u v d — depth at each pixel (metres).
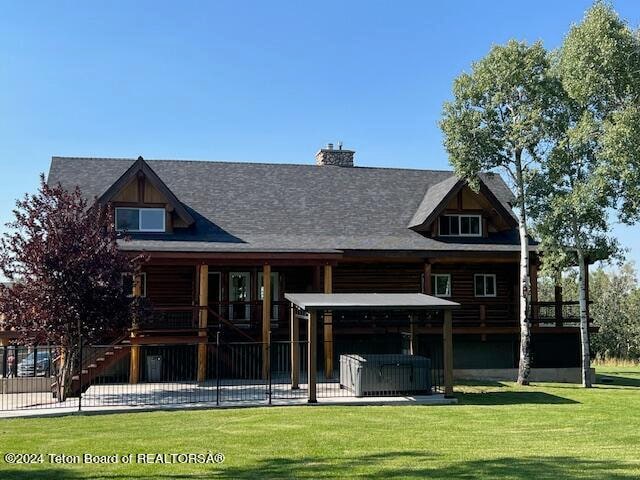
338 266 27.22
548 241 23.34
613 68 21.78
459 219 27.16
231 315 25.81
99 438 12.80
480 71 23.47
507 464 10.70
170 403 17.08
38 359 24.81
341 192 29.17
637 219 22.53
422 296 20.53
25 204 18.08
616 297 44.56
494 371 25.61
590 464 10.75
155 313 21.92
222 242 23.27
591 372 26.19
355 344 25.62
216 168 29.36
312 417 15.48
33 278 17.97
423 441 12.73
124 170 27.28
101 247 18.34
